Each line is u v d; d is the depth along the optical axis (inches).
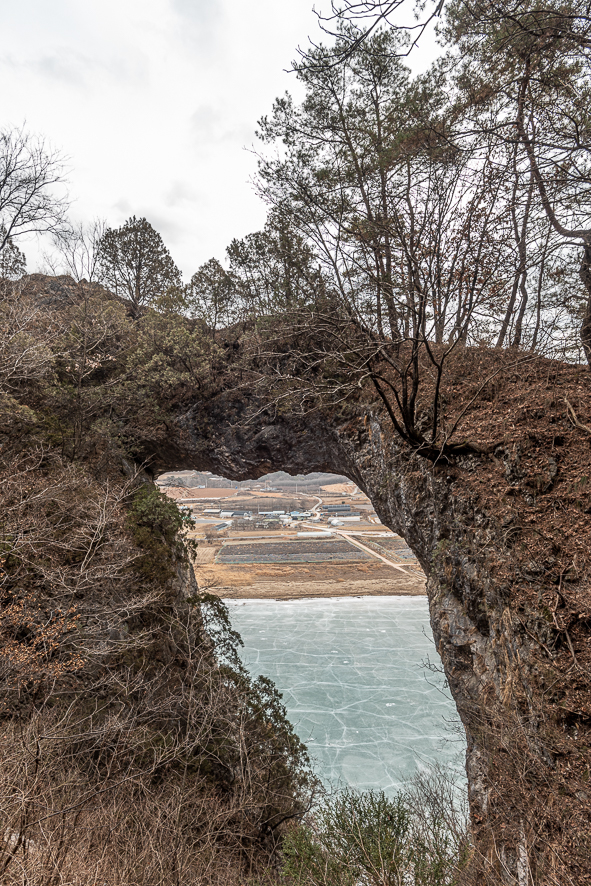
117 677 436.1
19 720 338.6
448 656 394.6
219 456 788.6
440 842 307.4
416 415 466.9
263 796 472.4
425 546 466.9
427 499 454.3
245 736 502.0
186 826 360.8
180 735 495.5
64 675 416.5
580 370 413.1
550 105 317.7
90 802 313.9
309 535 4001.0
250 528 4500.5
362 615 1951.3
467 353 496.1
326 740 1061.8
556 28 257.1
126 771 350.0
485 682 343.9
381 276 384.2
